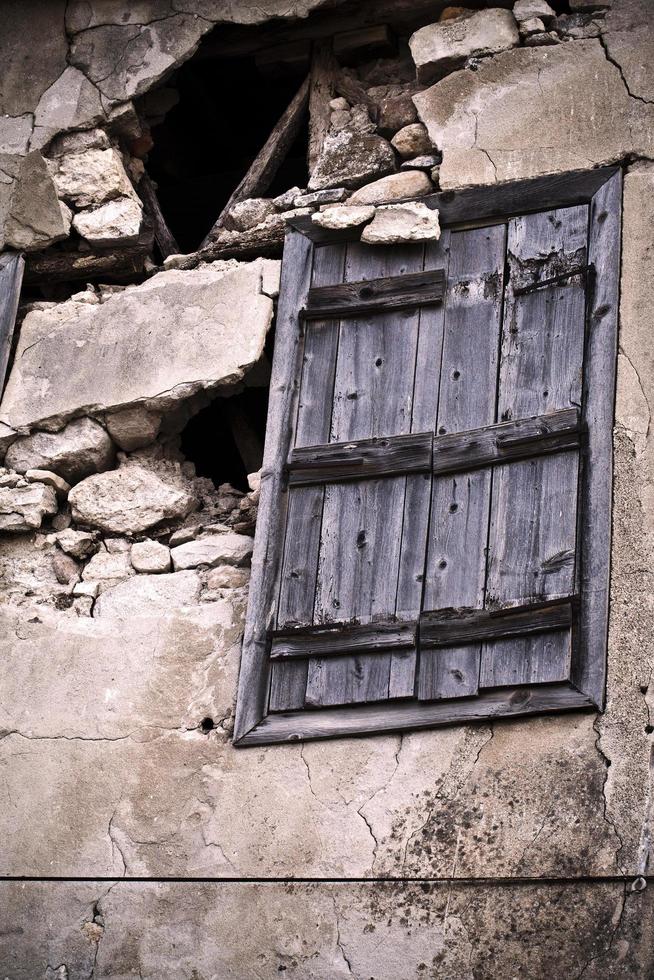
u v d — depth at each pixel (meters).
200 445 9.98
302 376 7.42
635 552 6.56
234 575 7.37
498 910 6.13
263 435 9.51
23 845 6.88
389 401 7.20
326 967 6.24
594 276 7.14
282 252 8.05
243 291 7.88
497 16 8.05
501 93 7.85
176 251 8.55
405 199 7.75
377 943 6.21
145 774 6.89
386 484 7.01
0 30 9.00
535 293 7.21
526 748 6.38
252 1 8.59
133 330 8.03
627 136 7.51
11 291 8.32
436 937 6.16
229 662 7.07
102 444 7.88
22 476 7.91
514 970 6.00
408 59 8.51
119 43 8.77
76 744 7.06
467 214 7.54
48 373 8.09
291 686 6.77
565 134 7.62
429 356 7.25
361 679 6.66
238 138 10.69
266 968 6.32
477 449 6.91
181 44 8.66
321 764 6.64
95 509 7.76
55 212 8.44
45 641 7.39
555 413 6.88
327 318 7.53
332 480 7.10
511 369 7.06
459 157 7.75
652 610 6.44
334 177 8.08
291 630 6.84
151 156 10.16
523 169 7.59
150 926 6.56
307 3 8.50
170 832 6.73
